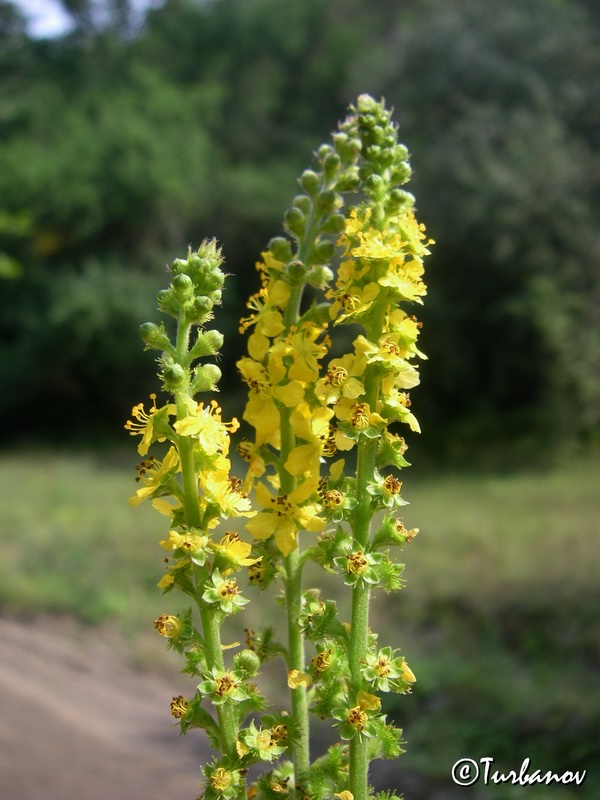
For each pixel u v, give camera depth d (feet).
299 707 6.18
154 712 26.78
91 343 95.81
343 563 5.97
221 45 126.82
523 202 73.92
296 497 6.23
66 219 98.37
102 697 27.66
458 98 83.61
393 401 6.06
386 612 32.58
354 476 6.87
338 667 5.92
